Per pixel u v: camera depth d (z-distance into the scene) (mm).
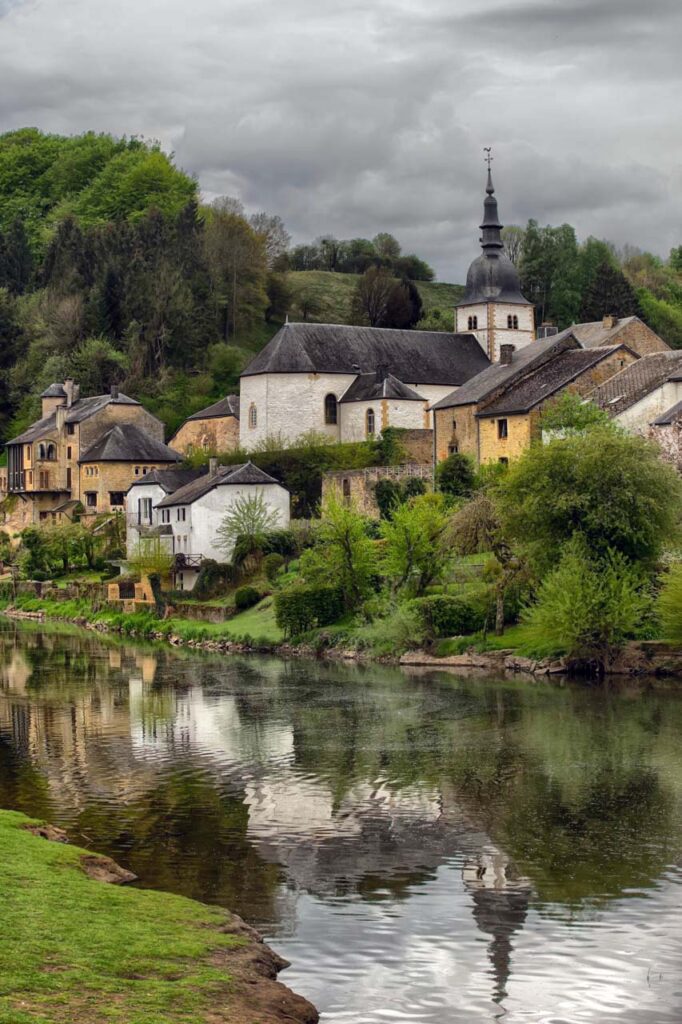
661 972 26031
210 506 110938
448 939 27750
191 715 57000
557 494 68875
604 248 198250
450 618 76000
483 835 35750
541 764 44844
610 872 32250
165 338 183250
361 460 121188
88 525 141125
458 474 103625
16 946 23969
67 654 83875
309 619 84000
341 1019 23844
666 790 40750
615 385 102875
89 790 41844
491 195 147125
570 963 26484
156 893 28781
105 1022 21141
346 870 32594
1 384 186125
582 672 67500
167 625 95625
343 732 51906
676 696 59031
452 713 55906
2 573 143000
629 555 69000
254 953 25750
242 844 35000
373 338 138750
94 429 155125
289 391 132625
